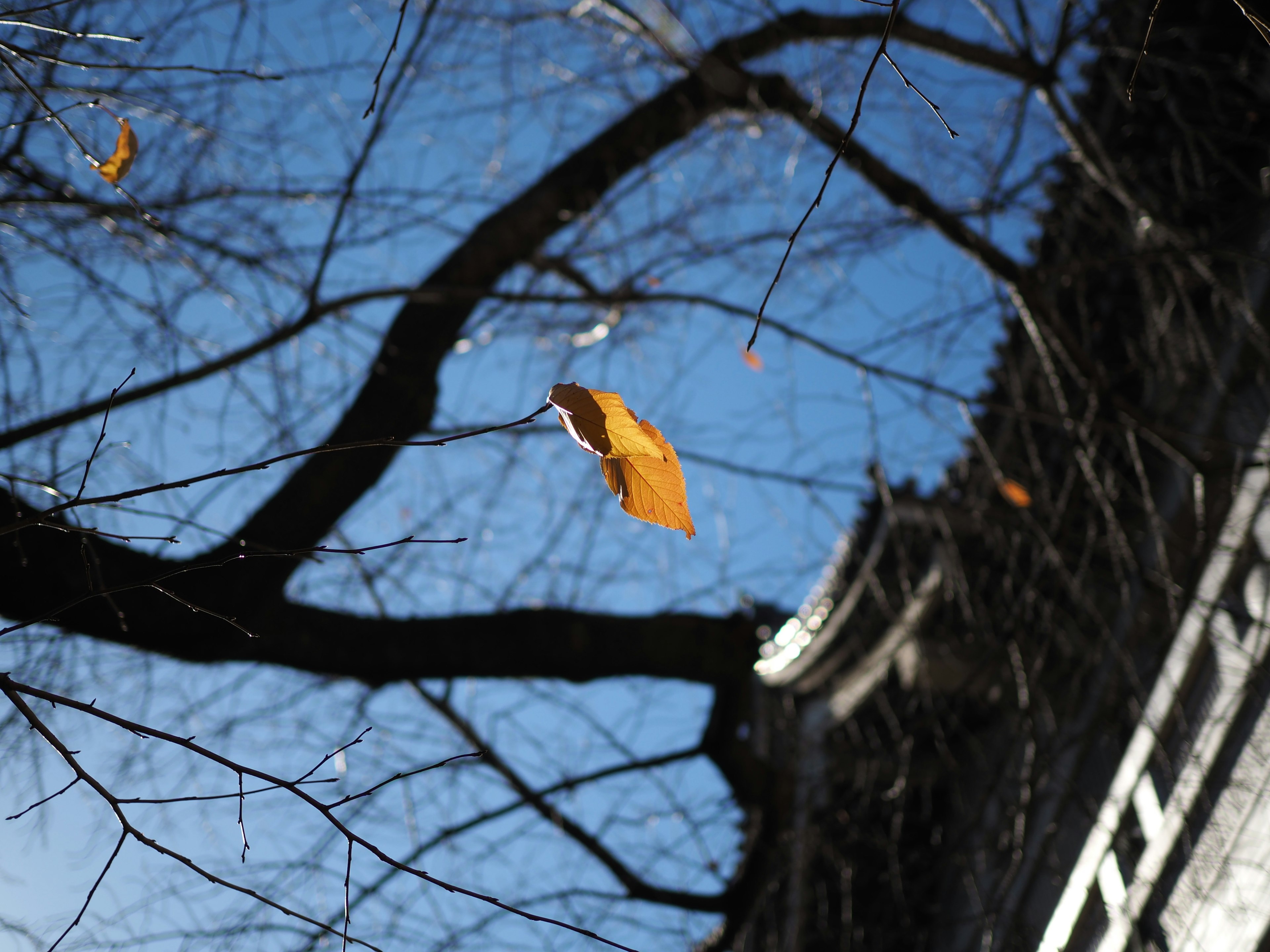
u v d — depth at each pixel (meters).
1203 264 4.22
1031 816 6.20
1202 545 4.32
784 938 6.43
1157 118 4.99
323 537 3.73
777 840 5.18
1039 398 5.64
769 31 4.71
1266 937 4.15
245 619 3.52
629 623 4.28
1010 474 5.54
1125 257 4.26
